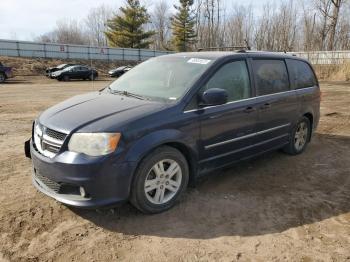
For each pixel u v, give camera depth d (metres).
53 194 3.60
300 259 3.17
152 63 5.04
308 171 5.33
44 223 3.65
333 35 44.12
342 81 26.36
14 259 3.09
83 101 4.25
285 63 5.62
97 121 3.55
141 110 3.75
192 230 3.58
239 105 4.53
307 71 6.21
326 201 4.32
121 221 3.71
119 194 3.50
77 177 3.37
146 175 3.66
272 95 5.12
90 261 3.08
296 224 3.76
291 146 5.87
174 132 3.79
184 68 4.50
